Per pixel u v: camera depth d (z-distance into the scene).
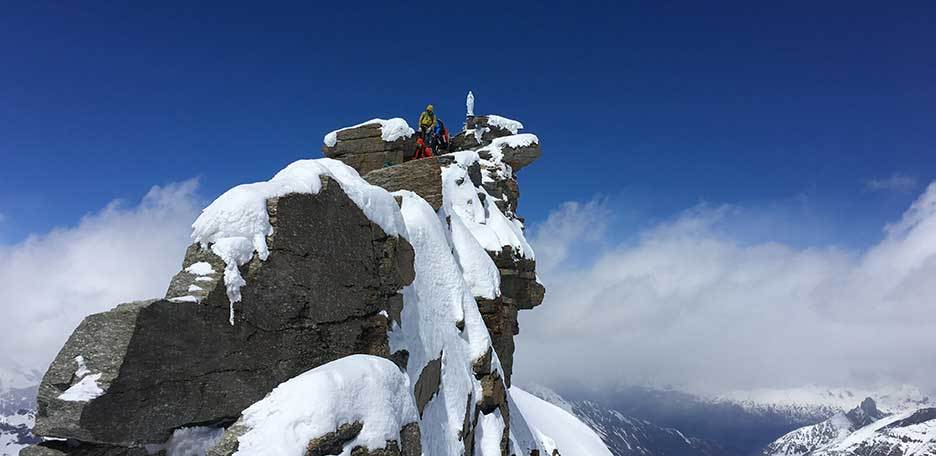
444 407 13.00
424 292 13.84
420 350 12.62
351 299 10.46
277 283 8.75
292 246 9.09
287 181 9.37
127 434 6.57
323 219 9.95
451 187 23.30
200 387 7.43
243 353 8.09
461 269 18.67
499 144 34.62
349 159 27.19
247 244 8.34
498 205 31.59
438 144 29.91
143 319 6.78
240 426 6.99
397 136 26.73
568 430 29.83
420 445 8.90
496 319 19.00
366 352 10.66
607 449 30.72
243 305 8.16
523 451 18.88
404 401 8.76
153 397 6.85
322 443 6.96
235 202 8.41
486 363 15.20
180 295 7.59
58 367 6.55
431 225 15.40
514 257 24.20
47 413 6.34
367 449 7.55
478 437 14.41
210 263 8.02
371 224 11.62
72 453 6.44
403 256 12.93
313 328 9.39
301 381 7.43
